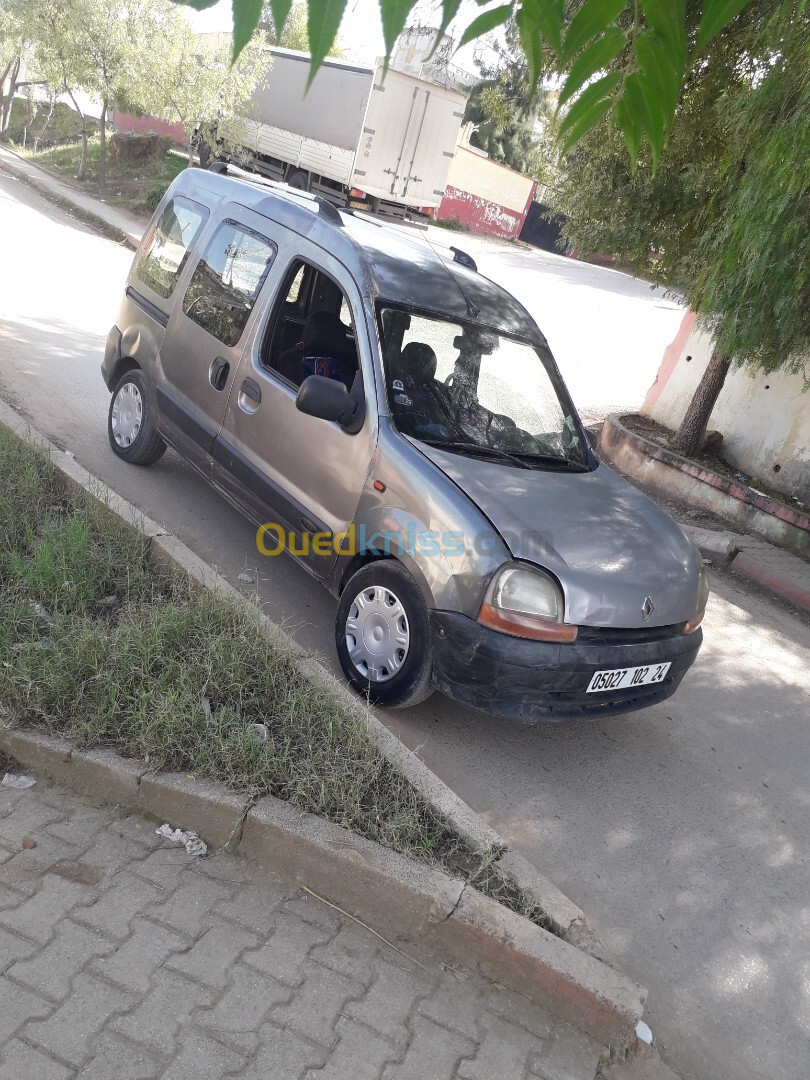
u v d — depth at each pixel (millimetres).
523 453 4750
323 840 3096
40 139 35188
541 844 3828
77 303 11352
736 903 3814
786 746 5348
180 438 5652
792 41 5574
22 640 3820
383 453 4293
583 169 9680
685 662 4453
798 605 7988
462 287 5285
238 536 5867
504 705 3922
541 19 1014
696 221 9508
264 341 5070
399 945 2967
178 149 30453
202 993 2578
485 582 3838
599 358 17438
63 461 5484
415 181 23344
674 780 4633
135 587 4449
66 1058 2285
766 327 7871
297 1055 2467
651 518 4754
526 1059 2686
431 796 3488
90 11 21109
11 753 3387
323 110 22344
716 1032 3119
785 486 10188
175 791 3215
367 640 4328
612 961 3178
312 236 5078
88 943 2641
